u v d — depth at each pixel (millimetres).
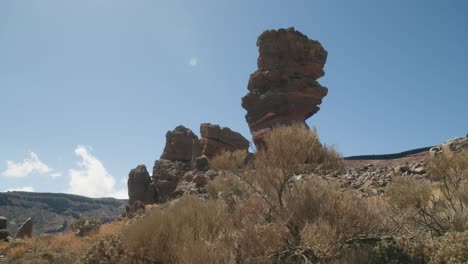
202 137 33469
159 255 6586
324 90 39219
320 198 6094
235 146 32938
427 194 5602
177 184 31156
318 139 7281
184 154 35594
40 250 15844
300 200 6199
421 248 4574
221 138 32344
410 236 5172
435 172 6621
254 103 39219
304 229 5180
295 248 5168
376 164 19031
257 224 5883
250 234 5426
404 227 5586
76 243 16031
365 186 11742
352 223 5379
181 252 5348
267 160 6988
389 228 5535
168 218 6930
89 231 20438
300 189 6594
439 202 6633
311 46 40062
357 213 5480
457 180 6434
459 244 4098
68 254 13328
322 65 41000
